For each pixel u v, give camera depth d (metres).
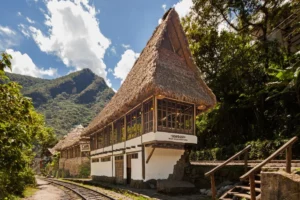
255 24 19.14
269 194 5.74
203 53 21.06
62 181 26.14
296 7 16.39
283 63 15.90
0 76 5.08
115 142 19.09
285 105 15.39
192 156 20.55
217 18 20.41
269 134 16.23
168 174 14.43
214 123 20.11
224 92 20.03
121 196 12.08
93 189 15.85
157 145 13.47
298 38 18.09
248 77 18.23
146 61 15.45
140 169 14.55
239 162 12.52
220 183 11.42
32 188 18.05
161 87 12.72
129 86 16.77
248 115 18.95
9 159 5.12
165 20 16.34
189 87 14.59
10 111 5.23
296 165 8.38
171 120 13.83
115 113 17.22
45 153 50.69
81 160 33.19
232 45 19.41
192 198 10.27
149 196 11.02
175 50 16.70
